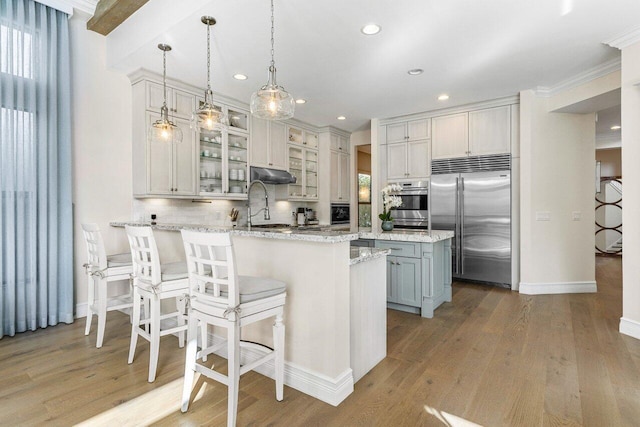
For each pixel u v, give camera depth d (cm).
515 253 455
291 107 263
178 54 327
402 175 546
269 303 189
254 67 357
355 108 508
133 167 384
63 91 320
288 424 176
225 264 171
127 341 284
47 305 315
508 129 457
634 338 286
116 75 373
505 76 386
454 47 313
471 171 486
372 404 195
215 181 447
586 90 384
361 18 264
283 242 219
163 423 178
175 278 231
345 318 204
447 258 398
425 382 218
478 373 229
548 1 245
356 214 684
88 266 297
